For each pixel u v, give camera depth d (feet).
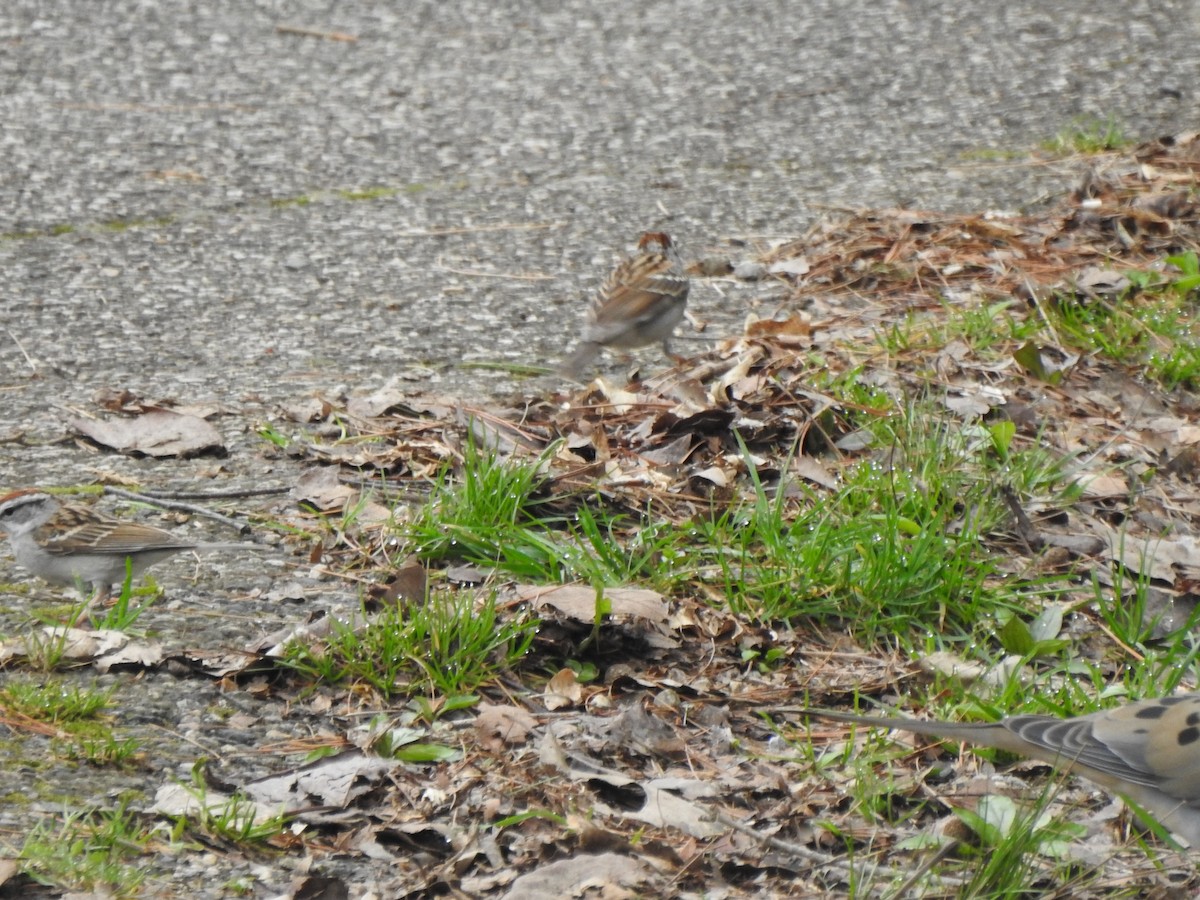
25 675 26.22
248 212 52.95
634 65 70.59
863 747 26.27
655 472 34.55
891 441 35.81
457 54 71.77
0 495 29.12
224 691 26.43
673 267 41.16
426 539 31.19
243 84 66.59
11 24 72.84
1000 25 75.46
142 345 41.81
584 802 24.29
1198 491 36.37
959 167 57.82
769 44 73.51
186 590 29.68
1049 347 42.50
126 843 21.72
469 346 42.91
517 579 30.48
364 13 77.46
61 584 29.43
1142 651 29.84
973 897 21.76
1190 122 61.77
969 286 46.98
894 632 29.94
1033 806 23.48
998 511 33.81
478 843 22.80
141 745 24.59
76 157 57.11
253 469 34.86
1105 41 72.43
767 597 30.07
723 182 56.85
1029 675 29.01
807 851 23.29
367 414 37.52
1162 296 45.73
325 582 30.32
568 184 56.65
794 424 36.73
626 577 30.30
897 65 70.08
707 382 40.65
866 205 54.03
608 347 41.19
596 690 27.58
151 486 33.83
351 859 22.35
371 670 27.02
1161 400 40.37
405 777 24.48
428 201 54.70
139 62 68.74
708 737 26.66
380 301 45.88
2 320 42.86
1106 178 54.70
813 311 45.85
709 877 22.70
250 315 44.37
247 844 22.35
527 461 33.96
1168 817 22.75
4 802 22.45
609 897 21.71
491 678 27.53
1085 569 32.45
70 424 36.11
